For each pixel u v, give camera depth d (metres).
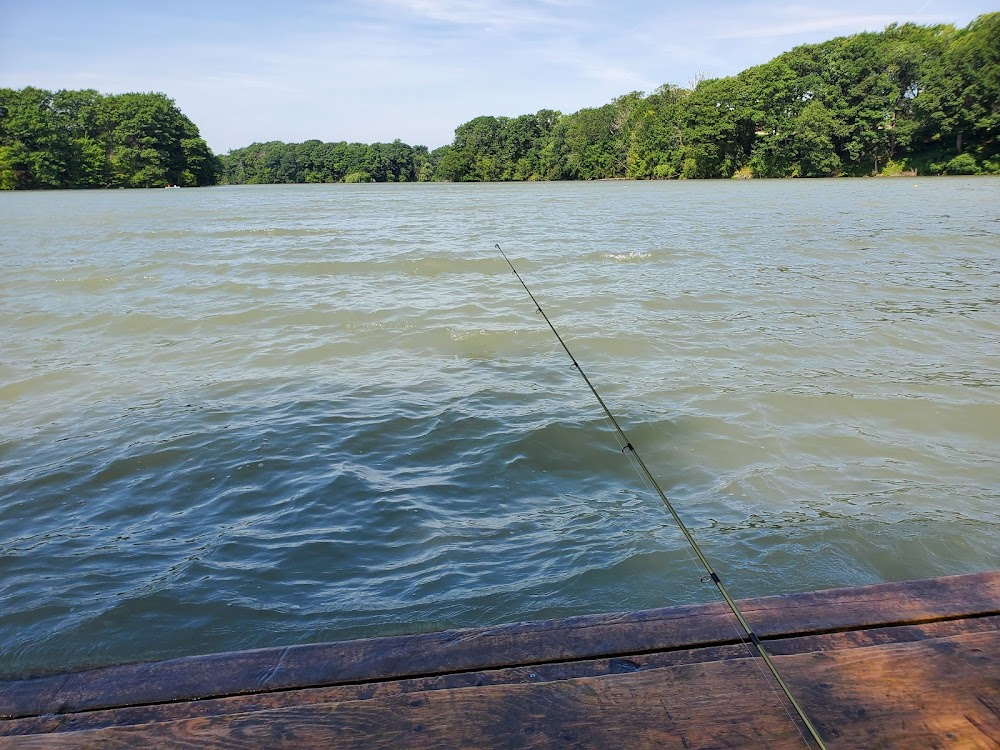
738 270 11.00
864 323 7.61
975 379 5.81
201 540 3.56
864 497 3.88
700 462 4.37
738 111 61.44
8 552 3.46
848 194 32.28
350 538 3.54
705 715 1.73
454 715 1.76
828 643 1.99
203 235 17.12
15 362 6.66
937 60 55.00
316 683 1.91
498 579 3.13
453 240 15.37
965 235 15.01
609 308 8.44
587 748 1.64
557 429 4.84
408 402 5.41
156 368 6.44
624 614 2.17
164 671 1.99
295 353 6.82
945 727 1.68
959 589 2.23
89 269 11.64
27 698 1.90
